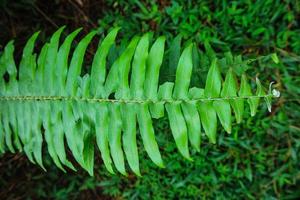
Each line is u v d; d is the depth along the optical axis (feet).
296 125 6.67
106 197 7.45
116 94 4.04
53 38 4.49
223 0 6.56
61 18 7.09
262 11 6.55
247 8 6.58
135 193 7.20
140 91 3.92
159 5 6.84
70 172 7.22
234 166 6.84
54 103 4.43
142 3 6.86
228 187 6.98
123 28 6.80
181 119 3.76
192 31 6.67
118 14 6.89
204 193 6.99
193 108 3.72
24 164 7.13
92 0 7.03
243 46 6.73
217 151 6.81
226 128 3.63
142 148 6.77
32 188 7.25
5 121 4.83
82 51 4.29
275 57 3.90
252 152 6.81
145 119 3.92
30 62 4.64
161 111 3.86
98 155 7.07
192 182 6.97
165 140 6.64
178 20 6.75
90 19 7.05
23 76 4.66
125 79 3.98
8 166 7.08
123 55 3.96
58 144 4.48
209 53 4.72
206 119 3.68
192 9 6.64
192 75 4.52
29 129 4.67
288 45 6.64
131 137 4.00
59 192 7.26
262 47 6.69
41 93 4.51
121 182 7.22
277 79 6.63
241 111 3.58
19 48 6.98
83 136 4.29
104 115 4.11
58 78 4.39
